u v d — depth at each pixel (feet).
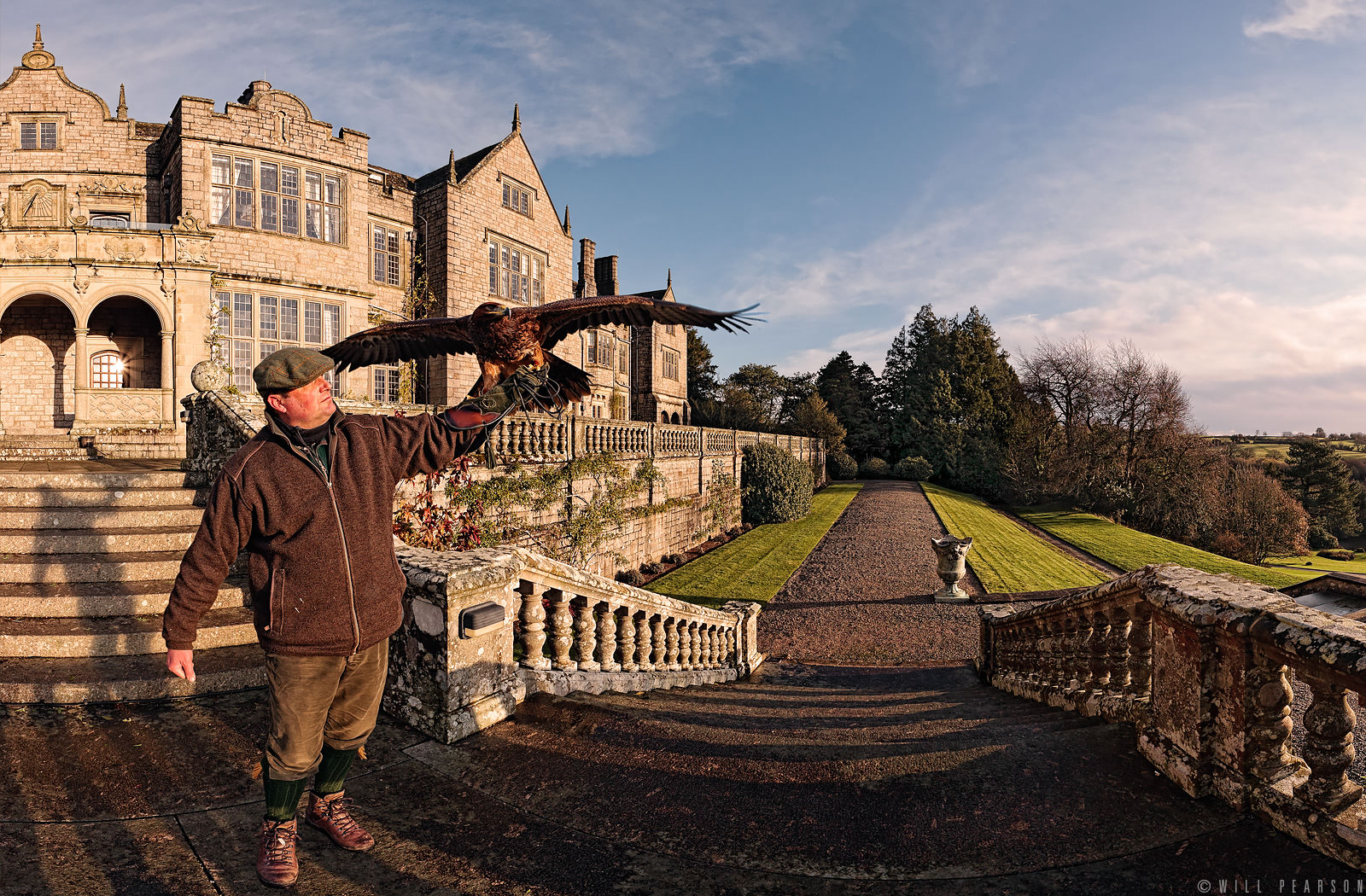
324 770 9.83
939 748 13.67
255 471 8.34
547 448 45.80
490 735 14.14
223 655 17.10
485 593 14.74
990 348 202.18
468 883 9.20
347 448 8.86
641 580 58.65
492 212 88.07
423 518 31.32
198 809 10.78
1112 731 14.21
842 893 9.00
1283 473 196.75
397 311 81.46
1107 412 139.74
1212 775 11.16
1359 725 18.81
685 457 77.10
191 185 63.00
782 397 275.59
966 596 55.42
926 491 144.97
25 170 67.97
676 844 10.20
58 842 9.67
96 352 64.90
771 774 12.50
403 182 88.48
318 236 70.08
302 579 8.57
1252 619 10.40
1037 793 11.60
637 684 22.08
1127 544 93.91
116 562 20.31
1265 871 9.11
